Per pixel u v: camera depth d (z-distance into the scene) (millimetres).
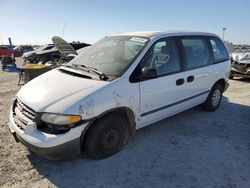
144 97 3602
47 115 2898
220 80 5398
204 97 5062
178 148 3805
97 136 3205
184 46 4367
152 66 3756
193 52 4562
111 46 4141
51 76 3742
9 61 13484
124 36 4270
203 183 2988
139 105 3572
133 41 3977
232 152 3734
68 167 3236
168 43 4105
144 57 3662
